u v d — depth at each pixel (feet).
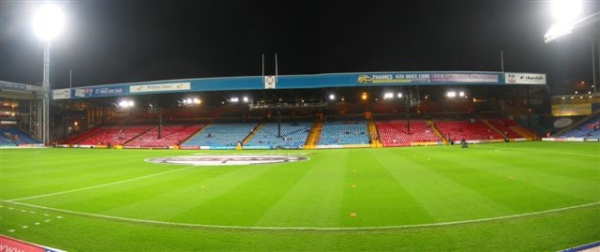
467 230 24.52
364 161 77.51
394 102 183.42
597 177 46.03
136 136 177.68
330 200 35.55
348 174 55.31
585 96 162.40
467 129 160.45
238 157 96.99
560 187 39.60
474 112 178.19
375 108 183.73
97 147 168.04
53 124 203.10
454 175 51.06
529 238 22.53
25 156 107.14
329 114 185.26
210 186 45.44
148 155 110.52
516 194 36.27
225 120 188.75
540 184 41.81
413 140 149.59
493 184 42.63
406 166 64.59
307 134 161.48
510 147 110.93
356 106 185.26
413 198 35.63
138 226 27.12
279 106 167.43
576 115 164.35
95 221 28.81
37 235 25.49
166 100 178.60
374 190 40.63
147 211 32.07
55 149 152.05
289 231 25.31
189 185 46.57
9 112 191.01
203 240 23.66
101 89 159.74
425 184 43.91
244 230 25.73
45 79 167.43
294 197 37.50
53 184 49.90
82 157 102.01
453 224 26.08
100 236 24.86
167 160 88.33
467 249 20.94
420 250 21.06
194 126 183.01
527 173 51.21
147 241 23.63
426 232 24.35
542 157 74.13
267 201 35.68
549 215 27.76
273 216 29.60
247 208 32.68
